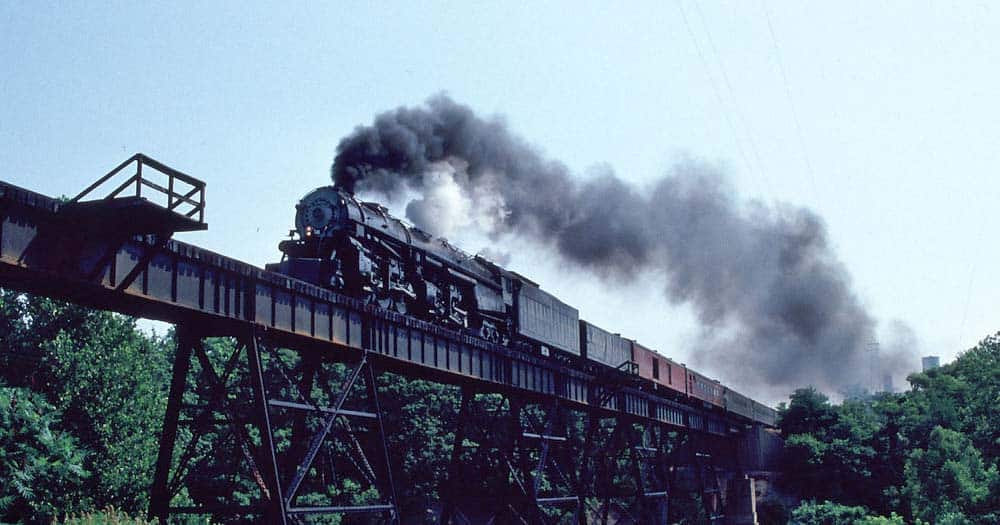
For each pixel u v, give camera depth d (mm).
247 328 20719
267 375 48969
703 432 61656
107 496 43969
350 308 24391
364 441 59094
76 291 17672
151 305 18875
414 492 60312
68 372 45531
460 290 34688
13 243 15984
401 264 30328
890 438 75375
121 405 46406
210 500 43875
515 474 32562
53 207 16516
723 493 67938
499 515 34000
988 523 46750
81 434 44875
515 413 34062
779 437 79750
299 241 28219
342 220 27797
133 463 44938
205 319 20281
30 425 39438
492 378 31938
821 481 71875
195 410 49656
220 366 54281
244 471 45188
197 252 19359
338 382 63156
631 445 43875
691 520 63000
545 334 41031
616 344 49875
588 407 41375
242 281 20844
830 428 77938
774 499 71312
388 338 25969
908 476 57062
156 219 17047
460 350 29906
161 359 62812
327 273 25766
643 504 43562
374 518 55469
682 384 57938
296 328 22328
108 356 46688
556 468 38125
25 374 45406
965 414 68562
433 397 63781
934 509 51750
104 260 17406
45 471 39375
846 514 64500
